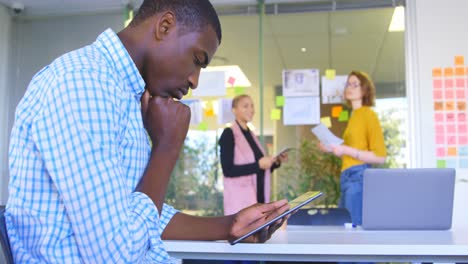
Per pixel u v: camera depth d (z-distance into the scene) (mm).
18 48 4129
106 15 4039
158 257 751
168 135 827
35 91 745
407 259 1330
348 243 1355
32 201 726
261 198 3498
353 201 3652
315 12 3889
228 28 4031
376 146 3750
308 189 3955
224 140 3539
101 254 670
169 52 807
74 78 687
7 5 3994
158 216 761
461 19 3455
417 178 1755
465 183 3361
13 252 750
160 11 811
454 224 3357
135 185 788
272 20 3996
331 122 4023
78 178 666
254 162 3477
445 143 3420
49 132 679
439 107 3443
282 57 4074
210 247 1306
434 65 3469
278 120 4039
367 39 3977
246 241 1294
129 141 771
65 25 4105
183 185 3990
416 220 1771
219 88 4062
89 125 676
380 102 3883
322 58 4070
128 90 790
